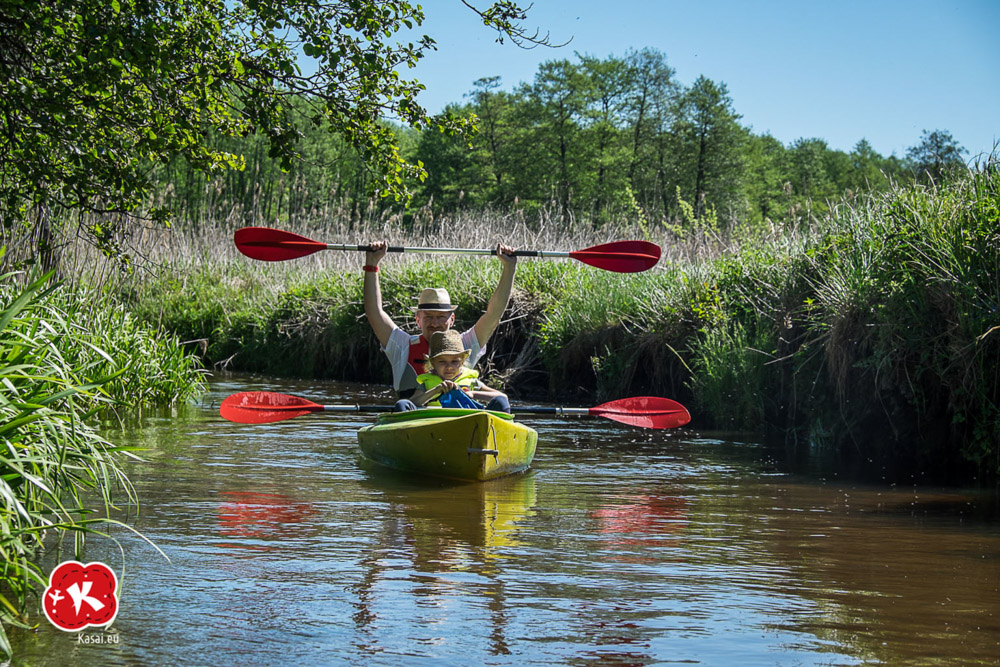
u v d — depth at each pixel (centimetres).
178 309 1628
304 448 677
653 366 1003
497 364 1224
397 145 680
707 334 903
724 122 5084
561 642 272
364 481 546
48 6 538
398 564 355
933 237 698
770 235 1007
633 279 1095
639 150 5344
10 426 296
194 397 1014
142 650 261
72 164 629
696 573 349
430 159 5488
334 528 416
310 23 585
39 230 727
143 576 331
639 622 291
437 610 300
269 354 1500
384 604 305
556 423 893
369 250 682
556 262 1286
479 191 5381
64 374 358
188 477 539
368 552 373
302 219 1773
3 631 251
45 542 369
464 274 1305
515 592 321
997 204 677
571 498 505
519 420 916
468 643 271
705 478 580
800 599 316
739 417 852
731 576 345
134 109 614
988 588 331
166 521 420
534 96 5328
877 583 337
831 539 409
